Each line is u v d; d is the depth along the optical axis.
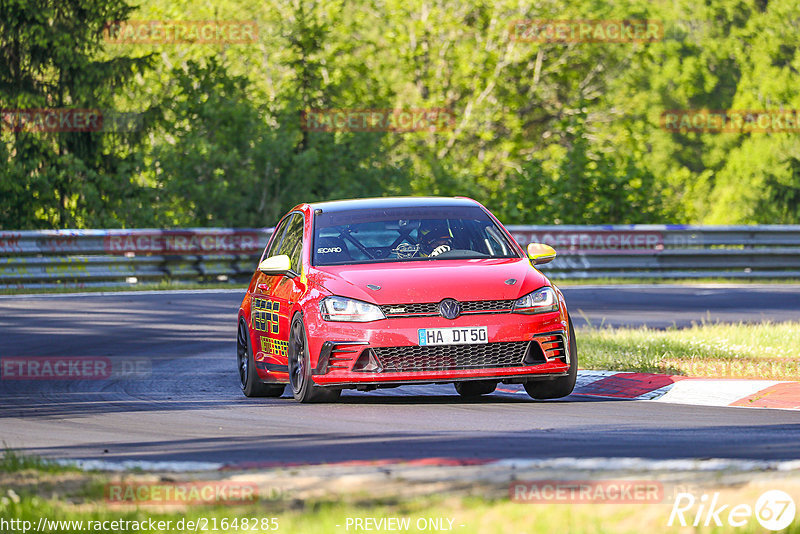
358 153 115.81
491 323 30.64
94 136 107.19
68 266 80.56
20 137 103.62
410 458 21.97
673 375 36.00
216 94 107.38
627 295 74.44
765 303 69.00
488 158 147.00
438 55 147.25
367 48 150.00
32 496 18.25
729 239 90.38
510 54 146.75
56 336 53.50
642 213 106.38
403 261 33.19
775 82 185.25
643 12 193.75
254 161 106.06
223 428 27.80
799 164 170.62
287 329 33.12
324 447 23.98
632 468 19.52
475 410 30.44
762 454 21.86
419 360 30.45
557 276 87.12
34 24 102.75
